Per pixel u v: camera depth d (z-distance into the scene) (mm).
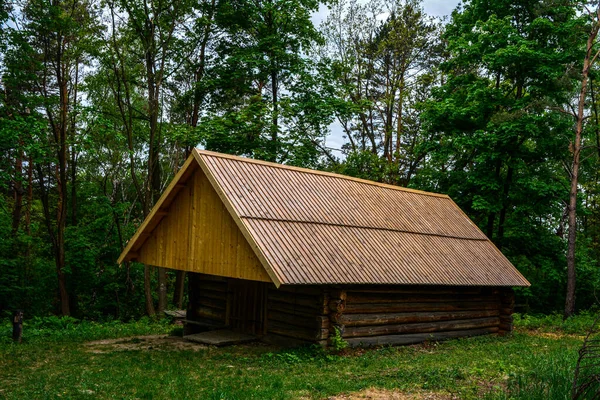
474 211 30594
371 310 16266
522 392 9695
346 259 15422
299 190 17125
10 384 11398
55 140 26766
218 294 18859
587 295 32062
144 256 18812
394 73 37188
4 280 29125
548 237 28844
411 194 21531
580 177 36344
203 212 16359
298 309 16141
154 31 27188
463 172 29672
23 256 30766
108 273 31641
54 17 24844
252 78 30766
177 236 17359
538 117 25500
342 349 14945
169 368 12859
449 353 15672
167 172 41438
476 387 10641
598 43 26922
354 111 31703
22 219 37000
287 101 28812
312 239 15336
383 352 15414
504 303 20625
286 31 30531
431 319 18078
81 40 26094
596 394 8625
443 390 10555
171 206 17703
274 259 13781
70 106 30312
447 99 28734
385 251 16859
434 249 18703
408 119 36719
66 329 20281
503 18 27562
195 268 16453
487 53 27422
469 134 29109
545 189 26047
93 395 10477
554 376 10234
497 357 14789
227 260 15273
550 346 17500
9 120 21516
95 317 30828
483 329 19969
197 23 28922
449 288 18609
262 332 17141
